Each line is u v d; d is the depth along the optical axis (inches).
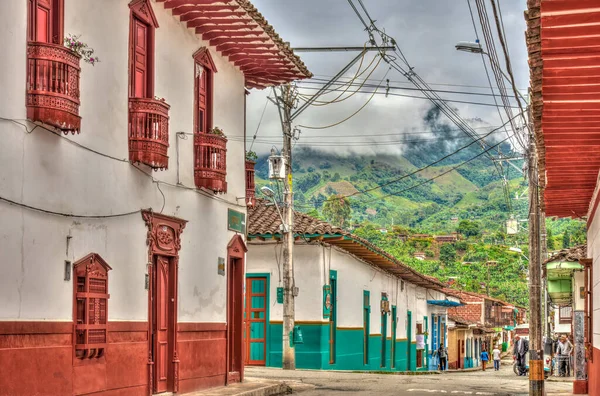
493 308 2930.6
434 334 1871.3
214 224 691.4
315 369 1037.2
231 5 603.5
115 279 522.0
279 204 1008.9
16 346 414.0
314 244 1054.4
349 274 1161.4
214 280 690.2
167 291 608.7
